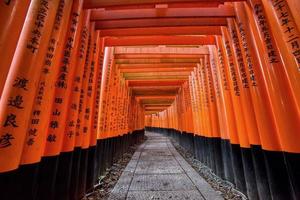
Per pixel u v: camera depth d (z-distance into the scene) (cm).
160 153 1040
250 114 368
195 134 837
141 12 416
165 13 412
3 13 176
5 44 178
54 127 289
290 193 285
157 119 3225
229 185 473
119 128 859
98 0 368
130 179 527
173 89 1374
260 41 318
